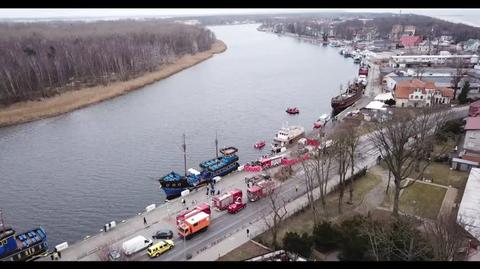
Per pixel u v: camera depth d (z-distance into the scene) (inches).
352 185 3344.0
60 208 3676.2
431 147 4035.4
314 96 7381.9
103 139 5324.8
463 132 4719.5
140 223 3122.5
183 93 7701.8
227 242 2851.9
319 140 4564.5
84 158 4726.9
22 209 3668.8
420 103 6077.8
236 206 3235.7
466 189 3257.9
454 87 6417.3
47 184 4116.6
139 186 4060.0
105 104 7007.9
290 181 3764.8
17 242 2802.7
